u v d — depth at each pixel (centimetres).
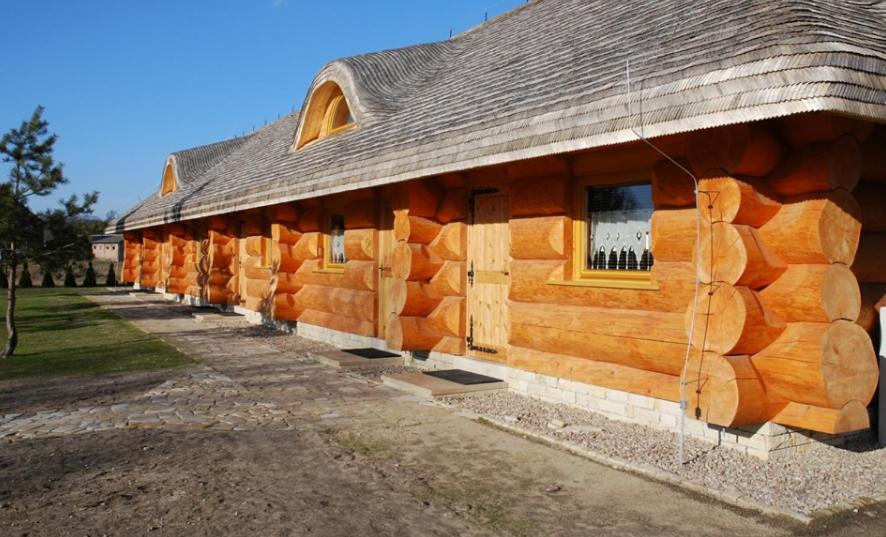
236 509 460
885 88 460
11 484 505
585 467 550
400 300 970
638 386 657
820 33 479
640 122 543
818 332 517
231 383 899
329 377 945
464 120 829
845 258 525
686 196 606
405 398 804
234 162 2222
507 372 845
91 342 1323
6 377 943
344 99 1432
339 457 576
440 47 1542
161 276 2820
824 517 448
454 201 948
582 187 744
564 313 734
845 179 522
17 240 1156
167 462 561
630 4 875
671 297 620
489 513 455
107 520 439
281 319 1469
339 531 426
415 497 484
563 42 897
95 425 679
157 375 959
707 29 607
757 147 525
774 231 542
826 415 516
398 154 903
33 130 1169
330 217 1383
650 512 457
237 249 1964
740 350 541
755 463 547
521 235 793
